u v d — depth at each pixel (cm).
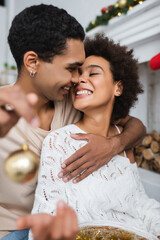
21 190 73
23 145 40
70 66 68
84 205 69
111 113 89
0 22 395
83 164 71
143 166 182
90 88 78
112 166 81
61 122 86
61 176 67
